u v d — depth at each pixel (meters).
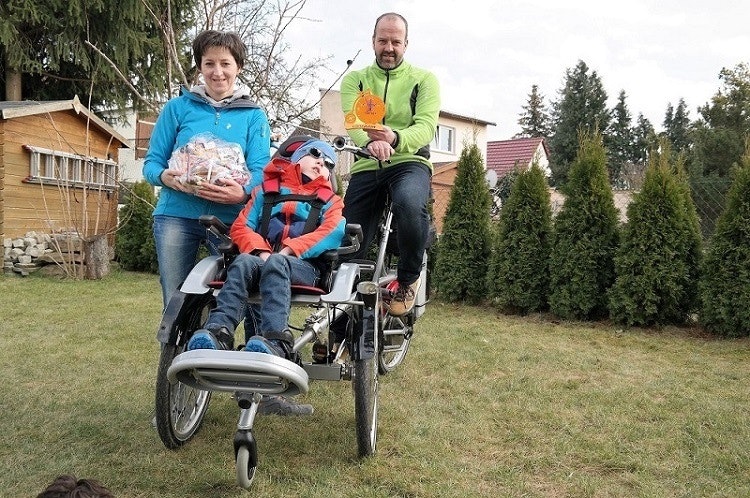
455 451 3.19
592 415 3.73
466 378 4.53
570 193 7.08
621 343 5.88
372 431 3.06
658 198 6.46
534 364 4.95
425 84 4.10
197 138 3.33
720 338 6.14
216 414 3.65
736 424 3.57
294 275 2.80
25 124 10.82
